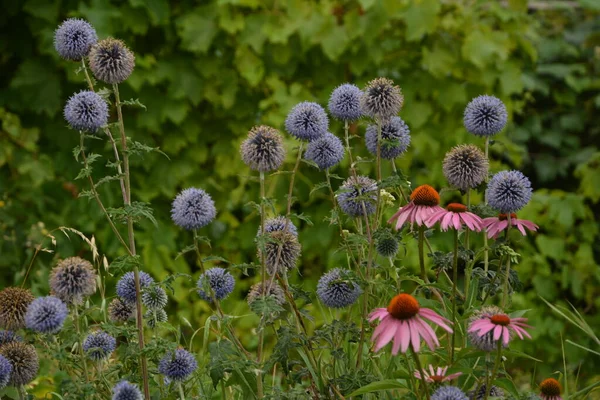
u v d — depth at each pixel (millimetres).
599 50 9328
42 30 6914
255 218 7336
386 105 3787
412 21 7195
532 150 9508
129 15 7113
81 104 3539
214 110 7520
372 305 4160
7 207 6875
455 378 3639
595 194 8188
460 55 7555
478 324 3174
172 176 7395
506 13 7711
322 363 4035
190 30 7199
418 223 3568
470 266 3695
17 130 7133
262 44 7207
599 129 9305
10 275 6824
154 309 3805
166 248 7152
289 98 7242
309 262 7422
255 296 3758
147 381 3510
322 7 7277
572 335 7758
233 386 4008
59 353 3287
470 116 4105
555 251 7938
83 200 7039
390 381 3318
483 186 4016
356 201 3957
